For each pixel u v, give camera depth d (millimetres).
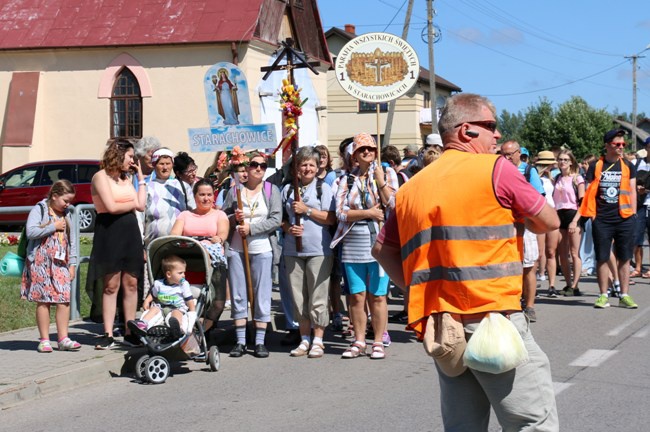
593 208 11773
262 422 6254
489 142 4082
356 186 8555
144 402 6914
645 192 15289
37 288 8195
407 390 7215
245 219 8727
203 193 8461
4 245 18875
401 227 4035
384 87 10812
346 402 6816
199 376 7926
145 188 8766
